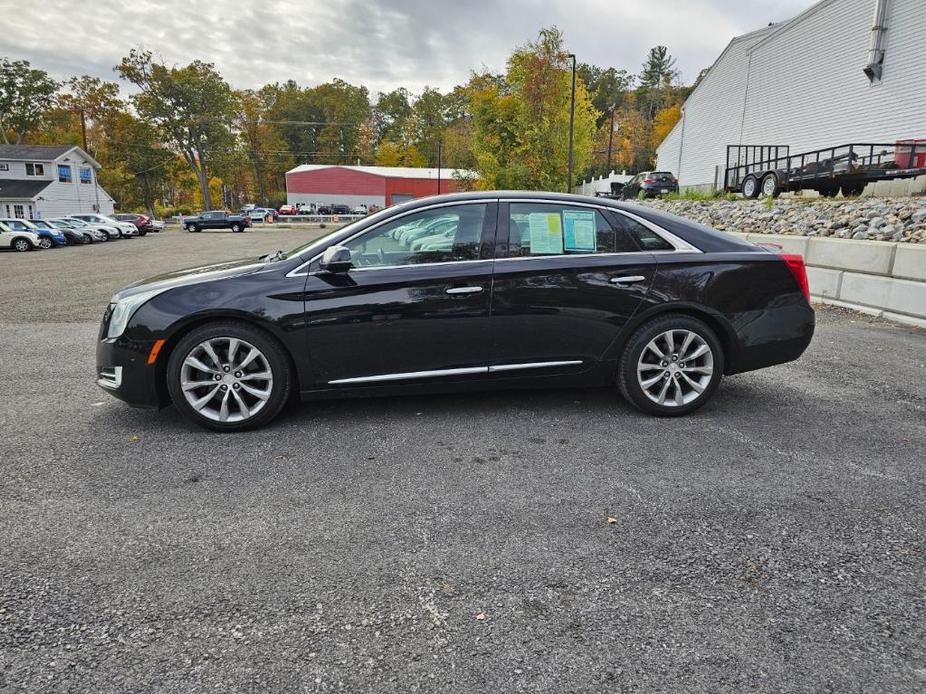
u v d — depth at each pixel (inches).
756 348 160.4
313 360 148.4
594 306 153.5
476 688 69.9
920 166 523.5
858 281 300.5
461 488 120.0
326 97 3863.2
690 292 154.9
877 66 719.7
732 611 83.5
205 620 81.3
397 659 74.5
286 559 95.7
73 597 85.9
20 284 507.2
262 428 152.2
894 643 77.3
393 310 147.9
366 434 148.0
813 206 445.4
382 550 98.3
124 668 72.6
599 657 74.9
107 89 2859.3
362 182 2679.6
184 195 3863.2
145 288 150.4
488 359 153.7
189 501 114.6
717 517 108.8
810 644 77.1
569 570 92.9
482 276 149.9
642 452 137.3
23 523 106.0
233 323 146.2
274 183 3764.8
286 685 70.2
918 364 212.1
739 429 151.4
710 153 1115.9
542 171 1222.9
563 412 163.5
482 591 87.8
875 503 113.7
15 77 2743.6
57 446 140.9
